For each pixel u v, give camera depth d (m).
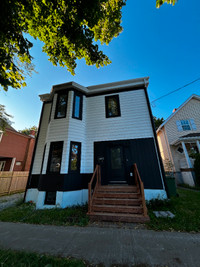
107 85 7.10
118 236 2.69
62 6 2.59
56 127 6.27
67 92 6.89
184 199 5.30
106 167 5.86
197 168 8.12
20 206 5.38
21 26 2.82
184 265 1.76
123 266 1.79
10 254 2.05
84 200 5.57
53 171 5.60
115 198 4.32
